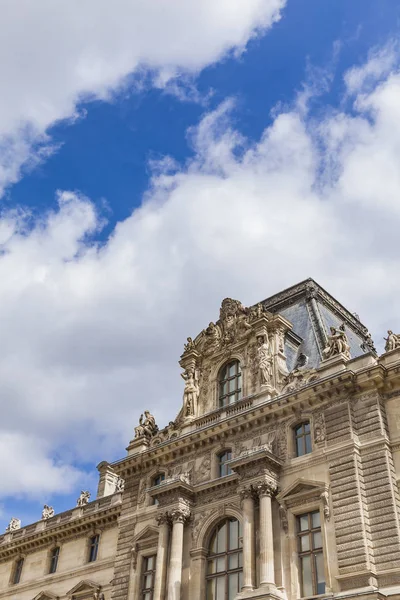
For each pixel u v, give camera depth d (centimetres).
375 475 4388
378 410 4600
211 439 5472
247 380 5616
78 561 6788
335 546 4281
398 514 4206
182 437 5641
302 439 4922
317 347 5653
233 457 5234
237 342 5897
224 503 5072
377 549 4141
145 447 6106
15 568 7538
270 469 4803
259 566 4509
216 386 5881
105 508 6806
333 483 4503
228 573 4834
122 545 5675
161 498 5341
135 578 5372
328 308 6431
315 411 4906
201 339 6272
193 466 5522
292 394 5000
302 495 4622
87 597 6381
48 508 7900
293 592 4334
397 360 4697
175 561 4966
